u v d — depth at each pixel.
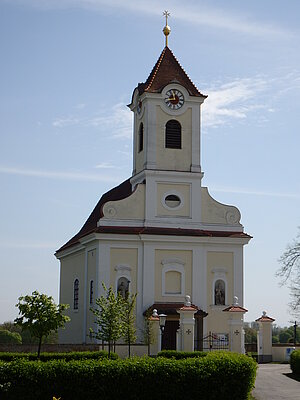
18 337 94.31
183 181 59.06
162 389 30.23
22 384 28.84
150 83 59.69
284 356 53.97
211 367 31.19
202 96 60.00
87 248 60.91
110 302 46.31
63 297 70.62
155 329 48.62
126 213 57.81
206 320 57.25
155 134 59.06
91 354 41.41
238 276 58.53
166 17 62.59
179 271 57.44
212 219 59.31
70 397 29.12
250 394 34.19
